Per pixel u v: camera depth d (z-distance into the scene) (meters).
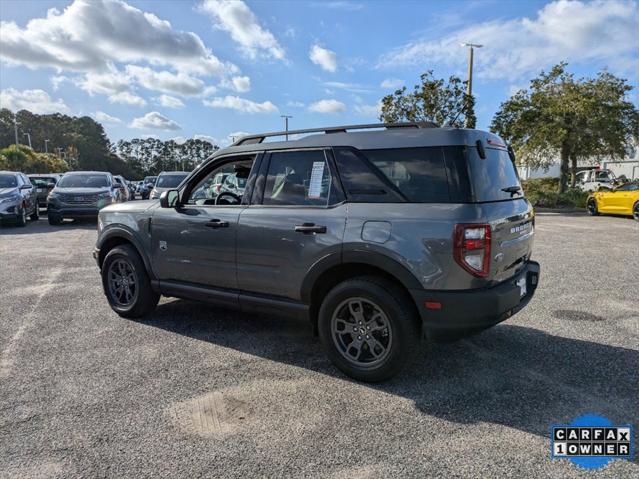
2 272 7.36
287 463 2.52
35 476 2.41
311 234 3.60
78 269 7.61
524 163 22.94
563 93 21.62
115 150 134.75
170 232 4.55
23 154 53.31
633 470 2.46
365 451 2.62
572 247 9.84
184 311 5.34
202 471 2.45
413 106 18.73
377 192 3.42
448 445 2.68
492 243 3.16
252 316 5.16
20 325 4.81
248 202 4.10
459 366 3.79
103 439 2.75
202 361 3.91
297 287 3.74
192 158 138.62
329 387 3.43
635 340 4.37
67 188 14.30
